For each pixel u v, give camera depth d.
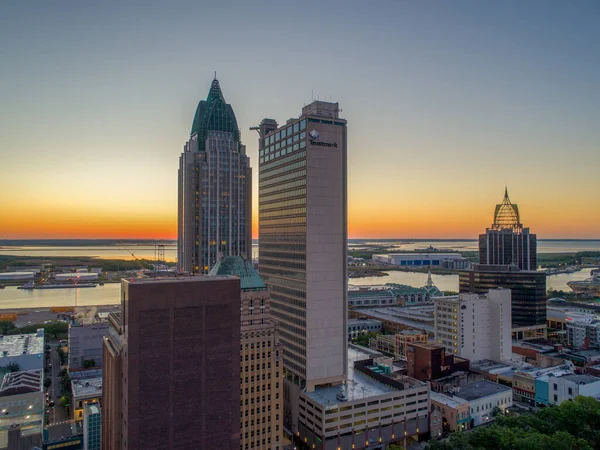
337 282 195.38
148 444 126.94
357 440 178.25
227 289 137.50
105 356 159.62
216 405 135.75
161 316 128.50
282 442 177.75
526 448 139.50
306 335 189.25
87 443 176.75
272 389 170.88
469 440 153.88
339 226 196.00
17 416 196.75
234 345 138.50
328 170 193.62
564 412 164.38
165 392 129.12
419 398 192.62
